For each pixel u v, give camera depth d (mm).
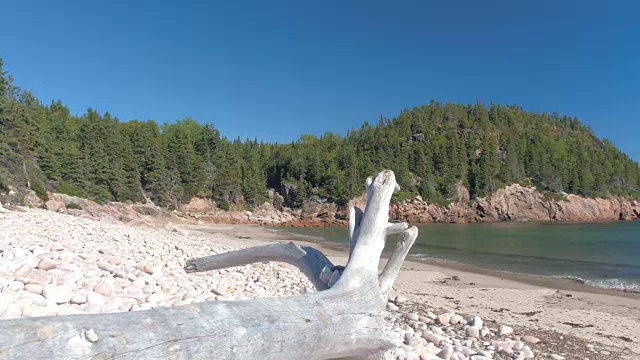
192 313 2230
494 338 7520
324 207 81625
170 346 2016
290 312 2705
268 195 87938
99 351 1779
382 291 3709
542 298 12812
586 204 101062
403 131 118312
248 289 8305
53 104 83500
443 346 6395
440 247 34406
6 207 19422
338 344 2998
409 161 97062
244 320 2395
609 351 7402
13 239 8492
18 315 4020
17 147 35844
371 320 3303
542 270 20750
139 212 60219
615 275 19125
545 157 113500
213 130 85750
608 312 11016
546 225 77062
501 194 95375
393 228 3795
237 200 81375
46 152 50531
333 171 83125
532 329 8672
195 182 76562
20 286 4777
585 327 9289
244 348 2318
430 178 92750
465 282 16016
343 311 3088
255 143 107500
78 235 11539
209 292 7188
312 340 2756
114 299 5148
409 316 8273
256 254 4414
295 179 87438
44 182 43000
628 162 138875
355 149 105000
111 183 61031
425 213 88312
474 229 63750
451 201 92062
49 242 8711
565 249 32844
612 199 106000
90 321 1856
